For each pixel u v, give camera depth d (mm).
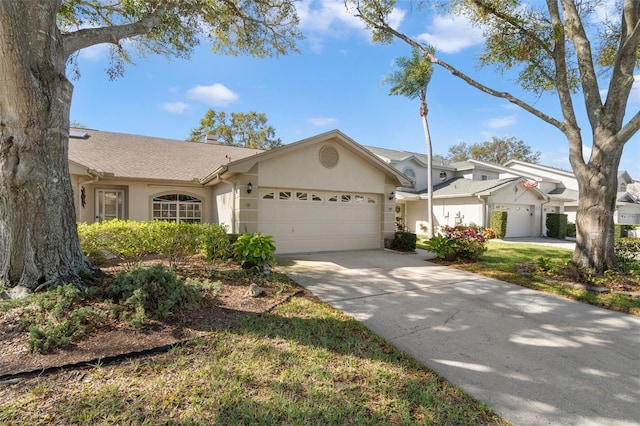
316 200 10688
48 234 4168
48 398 2402
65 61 4727
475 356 3486
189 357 3088
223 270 6594
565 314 4918
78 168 9734
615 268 7078
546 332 4203
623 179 26562
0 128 3852
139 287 3934
